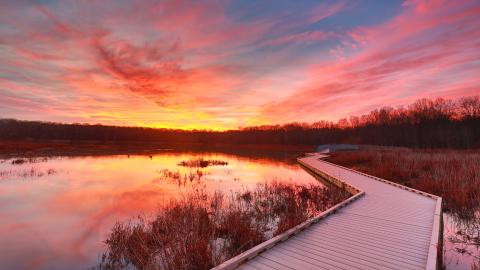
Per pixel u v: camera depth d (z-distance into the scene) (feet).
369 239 14.82
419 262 12.03
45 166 63.98
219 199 28.66
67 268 15.21
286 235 14.88
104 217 24.68
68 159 82.69
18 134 197.88
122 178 47.60
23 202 30.63
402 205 22.67
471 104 165.78
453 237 18.54
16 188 38.86
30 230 21.48
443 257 15.30
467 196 26.61
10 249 17.83
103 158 89.20
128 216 24.89
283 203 27.45
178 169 61.41
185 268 13.17
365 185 32.76
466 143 140.67
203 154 118.93
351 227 16.90
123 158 90.22
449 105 176.86
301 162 75.25
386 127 193.06
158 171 57.31
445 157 51.90
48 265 15.55
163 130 259.39
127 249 16.58
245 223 19.39
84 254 16.88
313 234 15.66
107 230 21.22
